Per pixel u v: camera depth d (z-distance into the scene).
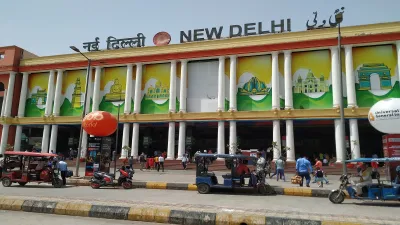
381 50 27.72
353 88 27.34
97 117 18.36
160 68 33.69
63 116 35.22
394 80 27.09
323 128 33.75
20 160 16.89
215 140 38.81
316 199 13.15
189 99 32.34
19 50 38.44
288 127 28.53
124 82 34.50
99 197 12.43
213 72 32.19
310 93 28.94
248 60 31.09
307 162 16.06
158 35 34.59
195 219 7.20
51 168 16.81
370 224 6.50
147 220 7.52
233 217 7.01
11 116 36.97
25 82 37.34
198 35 33.34
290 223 6.71
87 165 19.38
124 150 32.59
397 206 11.31
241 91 30.88
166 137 39.22
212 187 14.56
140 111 33.31
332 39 28.19
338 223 6.56
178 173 25.27
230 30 32.59
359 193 11.73
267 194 14.41
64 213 8.14
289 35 29.47
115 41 36.19
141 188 16.47
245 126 33.38
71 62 35.72
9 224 7.06
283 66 30.09
